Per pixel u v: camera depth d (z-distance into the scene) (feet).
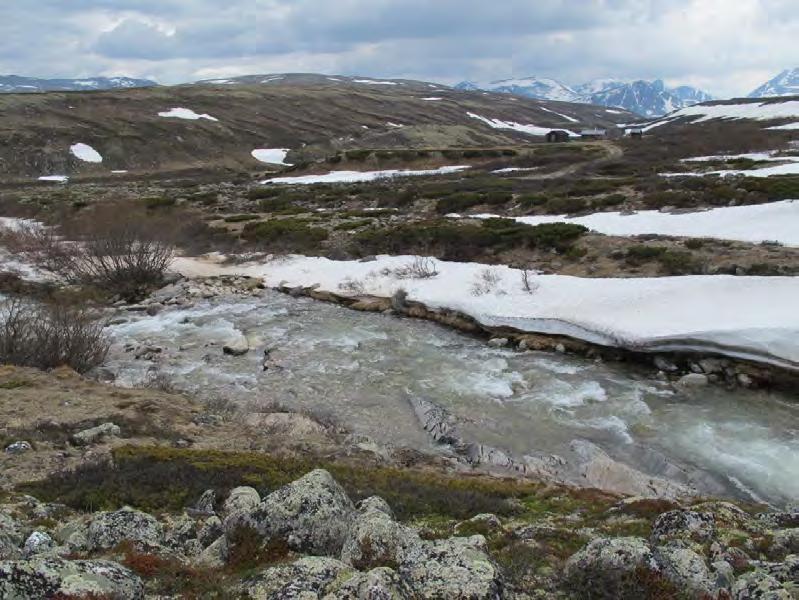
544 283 77.15
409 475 39.01
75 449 39.99
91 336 63.98
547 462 44.60
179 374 61.98
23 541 25.03
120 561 23.17
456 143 331.98
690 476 42.06
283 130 338.34
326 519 24.13
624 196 116.37
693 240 82.58
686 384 55.72
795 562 21.31
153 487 32.94
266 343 71.00
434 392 57.16
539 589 21.44
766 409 50.49
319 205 149.18
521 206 122.62
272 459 38.45
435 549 20.79
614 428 49.29
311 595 18.72
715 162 157.58
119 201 149.18
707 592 19.90
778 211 89.10
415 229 104.53
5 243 116.57
